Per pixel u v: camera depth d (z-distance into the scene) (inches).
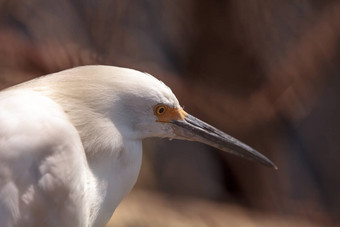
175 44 526.3
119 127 232.2
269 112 492.1
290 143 602.5
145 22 531.2
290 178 617.0
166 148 579.5
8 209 211.6
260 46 493.4
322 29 507.5
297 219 526.3
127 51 488.4
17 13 485.4
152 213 442.3
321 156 631.8
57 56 393.1
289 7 507.8
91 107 228.2
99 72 231.0
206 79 486.0
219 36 485.7
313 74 512.4
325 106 618.8
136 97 231.6
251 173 523.2
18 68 391.2
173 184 561.9
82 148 227.0
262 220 496.1
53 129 219.9
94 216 235.1
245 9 485.4
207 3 484.1
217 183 547.8
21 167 213.5
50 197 217.9
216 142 261.4
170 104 239.6
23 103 221.5
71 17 483.2
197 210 471.2
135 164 239.6
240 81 488.1
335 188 630.5
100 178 232.7
